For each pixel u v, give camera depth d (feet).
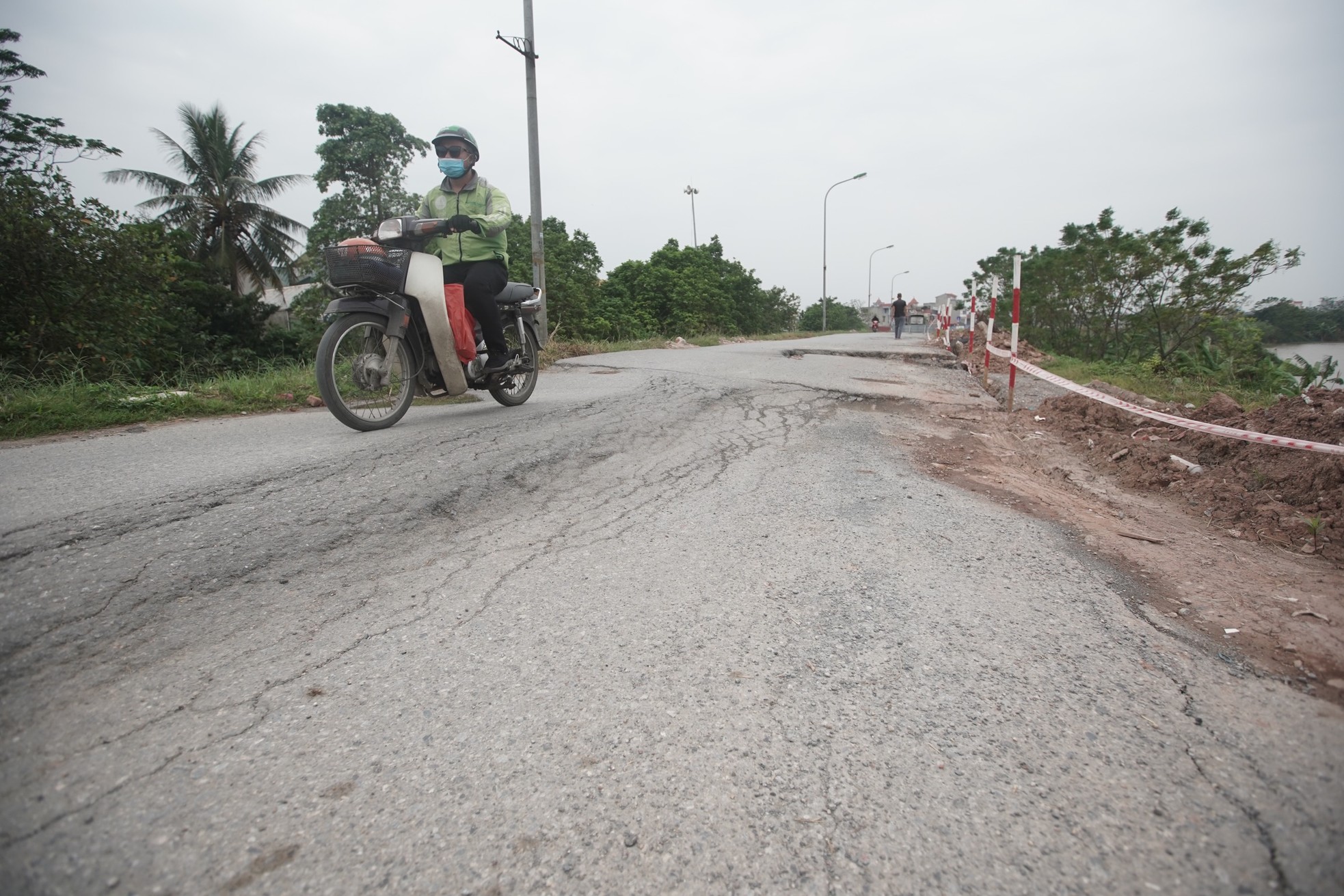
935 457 14.94
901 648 6.80
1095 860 4.34
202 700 5.65
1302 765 5.23
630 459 13.50
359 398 15.07
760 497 11.41
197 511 9.23
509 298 18.29
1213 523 11.53
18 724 5.20
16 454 12.39
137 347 38.50
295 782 4.83
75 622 6.53
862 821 4.65
